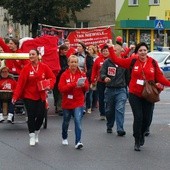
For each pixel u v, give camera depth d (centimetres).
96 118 1666
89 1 6419
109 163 1010
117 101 1327
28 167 972
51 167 973
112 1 6569
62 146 1180
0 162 1013
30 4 6150
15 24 7162
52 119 1628
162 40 5688
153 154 1102
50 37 1702
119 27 6209
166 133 1388
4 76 1471
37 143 1215
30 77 1177
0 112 1488
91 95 1775
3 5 6406
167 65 3381
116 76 1326
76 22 6475
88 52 1781
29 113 1186
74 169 957
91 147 1172
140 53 1112
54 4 6181
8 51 1664
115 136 1320
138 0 6341
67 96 1156
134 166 986
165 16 6228
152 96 1095
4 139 1265
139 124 1123
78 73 1158
